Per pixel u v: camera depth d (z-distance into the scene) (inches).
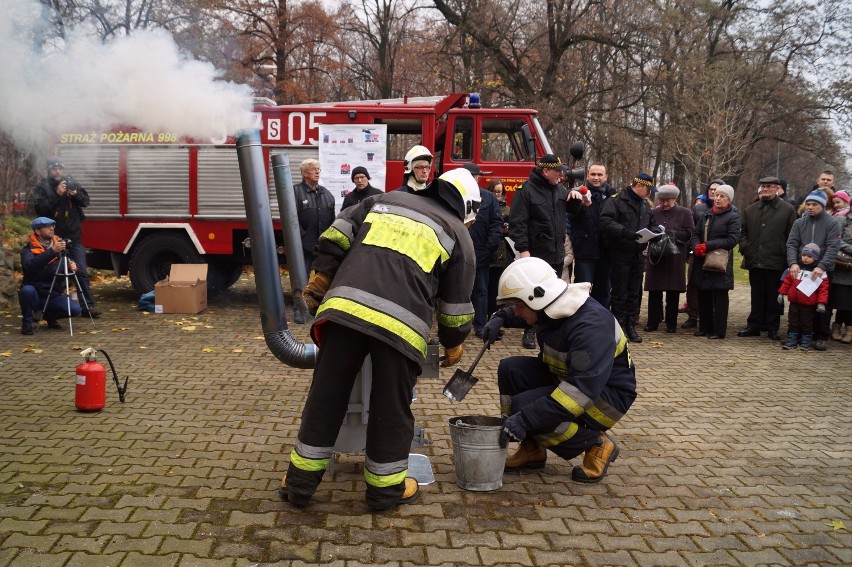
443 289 147.6
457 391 165.5
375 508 143.2
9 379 235.0
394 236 140.1
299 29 815.1
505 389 177.0
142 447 175.8
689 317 382.0
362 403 161.0
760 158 1557.6
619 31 953.5
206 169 387.2
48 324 327.3
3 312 359.9
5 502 141.7
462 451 155.9
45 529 131.3
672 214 358.3
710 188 389.1
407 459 145.1
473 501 152.1
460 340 151.6
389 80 1113.4
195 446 177.9
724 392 250.7
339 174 389.1
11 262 392.5
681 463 179.9
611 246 328.5
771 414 225.0
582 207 329.1
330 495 151.9
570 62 1026.7
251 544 128.7
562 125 992.9
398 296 135.9
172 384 235.1
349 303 134.5
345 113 386.9
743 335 361.7
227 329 333.7
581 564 126.9
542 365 173.9
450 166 402.6
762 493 161.8
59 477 155.2
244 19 724.0
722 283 345.4
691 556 131.3
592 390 152.5
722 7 1085.1
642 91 1023.6
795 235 332.8
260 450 176.7
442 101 396.8
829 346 339.9
